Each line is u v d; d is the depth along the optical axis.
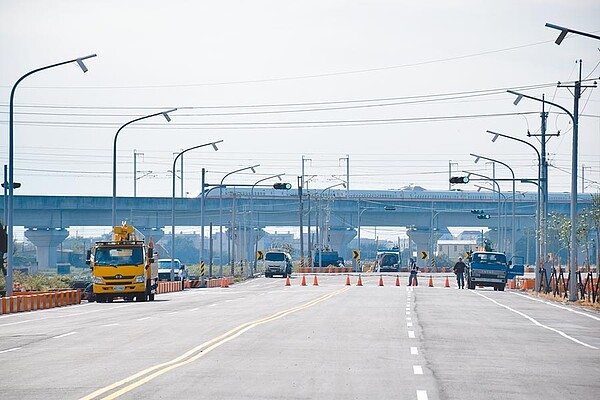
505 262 190.38
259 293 160.38
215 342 62.94
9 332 74.25
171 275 195.62
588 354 59.47
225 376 44.84
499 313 105.06
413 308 109.31
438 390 40.78
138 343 62.69
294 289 179.62
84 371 47.03
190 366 49.06
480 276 189.62
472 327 81.12
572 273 136.12
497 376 46.56
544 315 103.44
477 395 39.56
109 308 113.56
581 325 88.31
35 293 127.69
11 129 121.50
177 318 89.69
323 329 74.94
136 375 45.03
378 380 43.84
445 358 54.53
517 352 59.62
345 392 39.72
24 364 50.72
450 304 122.00
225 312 99.94
